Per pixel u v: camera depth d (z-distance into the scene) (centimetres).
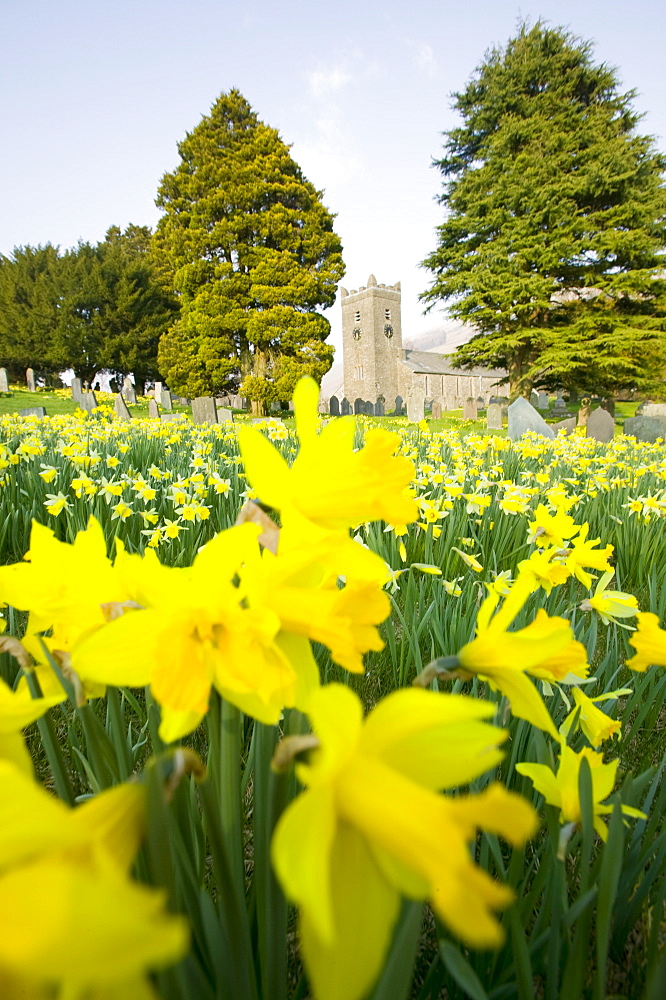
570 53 2994
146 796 45
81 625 69
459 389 6975
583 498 515
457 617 213
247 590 54
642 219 2727
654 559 363
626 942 117
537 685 158
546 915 100
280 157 2948
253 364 3047
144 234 5509
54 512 340
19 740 50
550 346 2828
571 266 2820
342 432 67
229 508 413
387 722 43
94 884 29
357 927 41
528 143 2969
